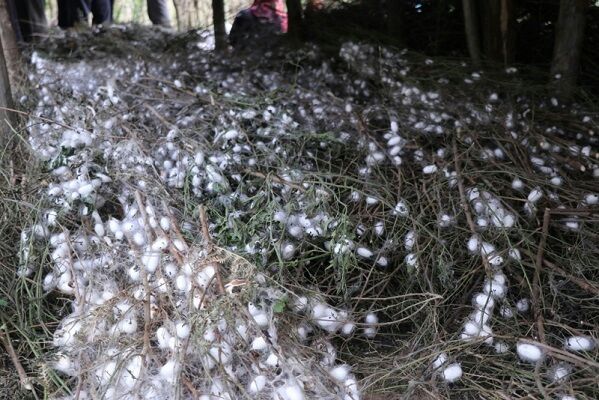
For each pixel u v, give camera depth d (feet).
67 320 4.52
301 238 5.18
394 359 4.58
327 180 6.17
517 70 9.12
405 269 5.42
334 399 3.76
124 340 4.11
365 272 5.37
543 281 5.10
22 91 8.58
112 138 6.13
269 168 6.19
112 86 7.52
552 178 6.08
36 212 5.36
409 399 4.28
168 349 3.96
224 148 6.15
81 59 11.51
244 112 6.86
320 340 4.48
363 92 8.46
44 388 4.05
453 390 4.39
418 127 6.85
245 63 9.98
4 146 6.70
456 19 11.46
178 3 17.81
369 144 6.51
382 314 5.30
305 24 11.98
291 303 4.44
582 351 4.42
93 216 5.28
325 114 7.19
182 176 5.69
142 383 3.69
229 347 3.85
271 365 3.85
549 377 4.21
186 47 11.88
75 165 5.63
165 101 7.47
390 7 11.14
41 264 4.91
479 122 7.03
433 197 5.78
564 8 8.70
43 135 6.49
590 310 4.95
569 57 8.80
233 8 17.84
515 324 4.62
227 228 5.12
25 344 4.62
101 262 4.86
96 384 3.94
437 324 4.82
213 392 3.72
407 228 5.47
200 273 4.28
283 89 8.10
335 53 10.55
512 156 6.46
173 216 5.06
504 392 4.19
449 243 5.44
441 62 9.25
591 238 5.39
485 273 4.95
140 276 4.45
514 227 5.32
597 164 6.51
